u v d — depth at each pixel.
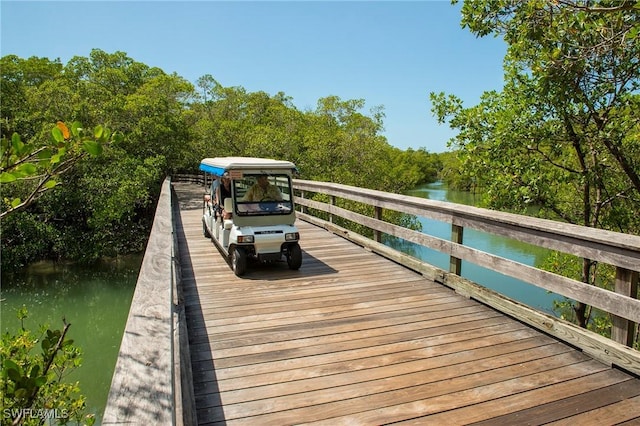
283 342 3.67
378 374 3.15
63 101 19.55
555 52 5.40
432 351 3.52
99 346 11.50
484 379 3.09
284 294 4.91
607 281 8.96
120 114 20.91
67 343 2.29
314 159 24.31
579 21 5.07
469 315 4.30
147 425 1.23
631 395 2.90
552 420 2.63
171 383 1.47
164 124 21.72
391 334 3.85
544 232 3.80
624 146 7.47
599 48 5.25
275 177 5.89
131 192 18.88
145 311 2.12
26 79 27.08
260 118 34.62
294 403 2.79
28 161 1.79
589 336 3.44
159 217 5.57
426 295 4.89
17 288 16.09
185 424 2.43
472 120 8.33
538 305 12.03
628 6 4.31
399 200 6.12
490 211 4.51
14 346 4.03
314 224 9.80
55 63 31.36
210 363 3.30
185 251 7.01
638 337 7.04
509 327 4.02
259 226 5.75
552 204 8.25
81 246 19.41
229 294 4.90
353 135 24.84
